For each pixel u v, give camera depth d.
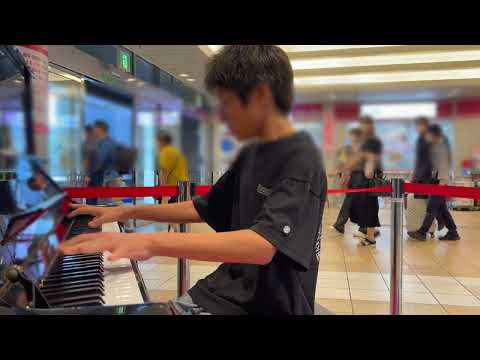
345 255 3.90
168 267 3.29
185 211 0.99
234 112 0.69
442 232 5.05
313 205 0.71
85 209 1.00
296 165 0.71
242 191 0.82
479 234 4.88
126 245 0.57
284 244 0.66
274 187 0.72
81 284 0.79
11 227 0.63
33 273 0.58
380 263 3.66
